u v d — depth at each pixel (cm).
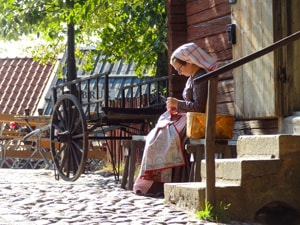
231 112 1163
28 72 3406
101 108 1270
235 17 1124
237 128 1138
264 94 1052
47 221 812
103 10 2012
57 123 1406
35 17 1906
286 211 895
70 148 1354
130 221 817
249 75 1082
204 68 1059
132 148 1152
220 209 845
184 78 1335
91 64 2483
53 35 2070
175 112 1081
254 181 875
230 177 890
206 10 1248
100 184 1255
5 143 2244
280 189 887
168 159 1062
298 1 1052
